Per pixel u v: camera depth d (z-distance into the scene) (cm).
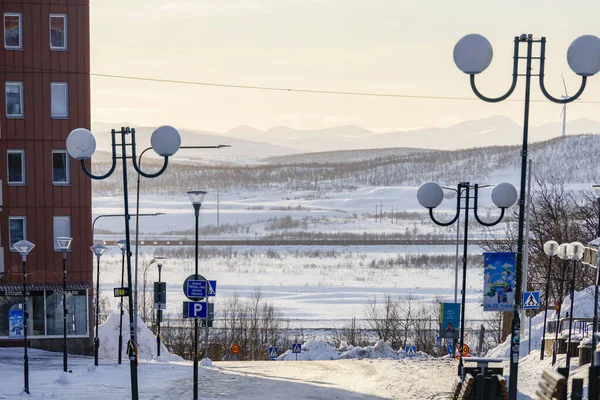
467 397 2884
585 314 4975
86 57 5891
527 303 4347
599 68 2400
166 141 2825
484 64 2420
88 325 5862
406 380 3969
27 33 5844
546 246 4269
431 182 3231
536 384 3462
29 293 5766
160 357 5462
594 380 2002
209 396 3397
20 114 5853
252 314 8675
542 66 2442
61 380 3678
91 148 2852
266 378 4072
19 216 5834
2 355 5262
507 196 3083
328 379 4038
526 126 2505
